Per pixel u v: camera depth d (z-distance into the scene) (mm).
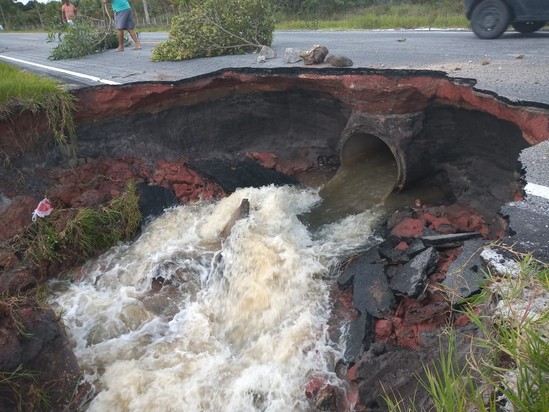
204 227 6336
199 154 7680
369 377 3799
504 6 9203
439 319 3912
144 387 4262
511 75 5875
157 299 5344
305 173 7656
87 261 5984
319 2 20594
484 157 6043
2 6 44312
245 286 5266
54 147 6730
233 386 4219
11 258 5527
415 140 6277
